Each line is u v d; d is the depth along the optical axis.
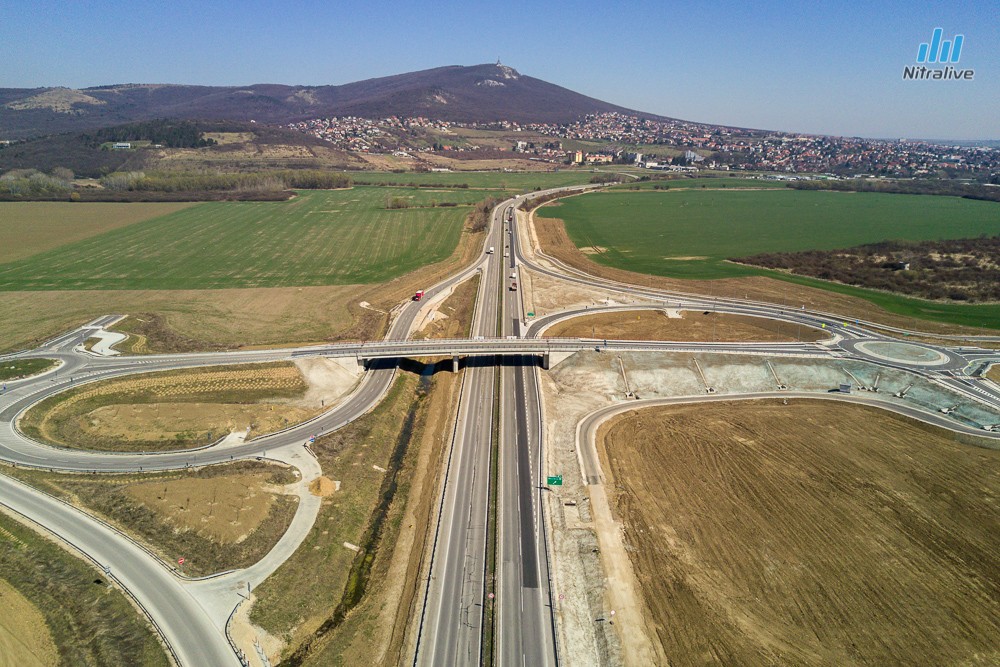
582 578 78.81
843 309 173.88
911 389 125.06
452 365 140.75
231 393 122.75
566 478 99.44
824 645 68.25
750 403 124.31
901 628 70.25
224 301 178.75
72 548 77.56
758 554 82.12
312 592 74.94
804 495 94.31
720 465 102.62
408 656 67.00
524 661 66.31
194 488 88.44
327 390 126.62
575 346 139.88
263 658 64.88
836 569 79.19
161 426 107.88
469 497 93.88
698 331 157.00
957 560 80.69
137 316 163.12
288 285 195.75
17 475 92.81
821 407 122.00
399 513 93.44
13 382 123.00
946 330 156.50
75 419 111.44
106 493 88.62
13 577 72.56
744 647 68.19
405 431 118.25
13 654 62.44
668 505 92.62
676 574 79.06
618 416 119.62
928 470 100.31
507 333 158.50
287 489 92.69
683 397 126.88
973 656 66.69
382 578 79.69
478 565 79.94
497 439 110.12
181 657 63.38
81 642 64.44
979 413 114.56
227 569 76.00
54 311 166.38
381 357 138.75
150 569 74.88
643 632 70.44
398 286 197.38
